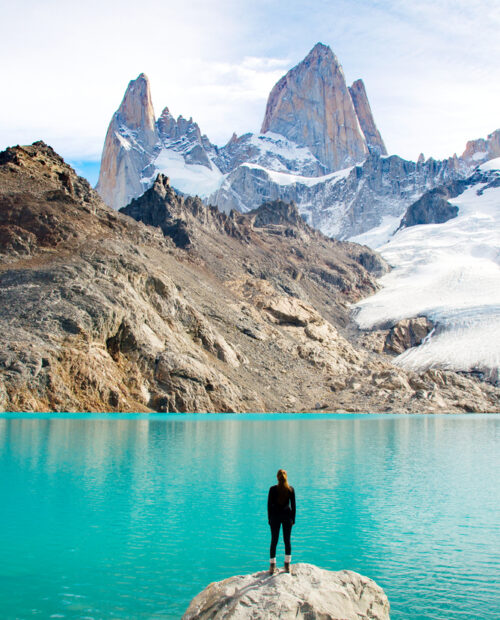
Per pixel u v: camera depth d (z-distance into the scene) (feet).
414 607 51.60
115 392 286.46
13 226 382.83
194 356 351.05
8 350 271.69
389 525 75.31
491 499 90.07
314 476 108.99
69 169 496.23
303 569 48.11
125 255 389.39
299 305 575.79
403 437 198.80
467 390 478.59
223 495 87.71
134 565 59.57
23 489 88.69
